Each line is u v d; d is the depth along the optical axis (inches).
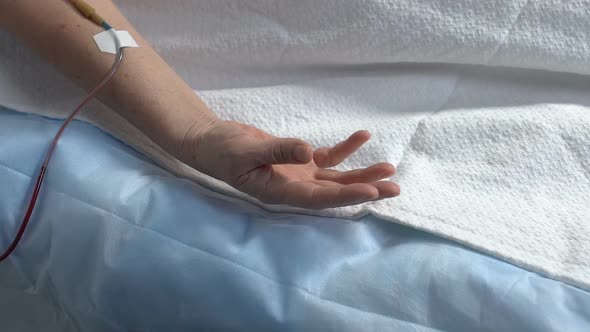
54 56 31.9
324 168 32.0
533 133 32.1
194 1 33.9
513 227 30.0
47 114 32.6
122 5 34.9
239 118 33.8
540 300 28.3
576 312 28.3
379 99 33.9
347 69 34.6
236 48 34.0
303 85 34.2
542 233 29.8
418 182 31.4
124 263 29.9
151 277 29.7
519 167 31.8
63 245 30.5
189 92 32.4
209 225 30.2
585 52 32.9
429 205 30.5
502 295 28.4
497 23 32.7
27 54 33.2
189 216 30.3
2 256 31.0
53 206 30.6
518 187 31.5
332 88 34.0
